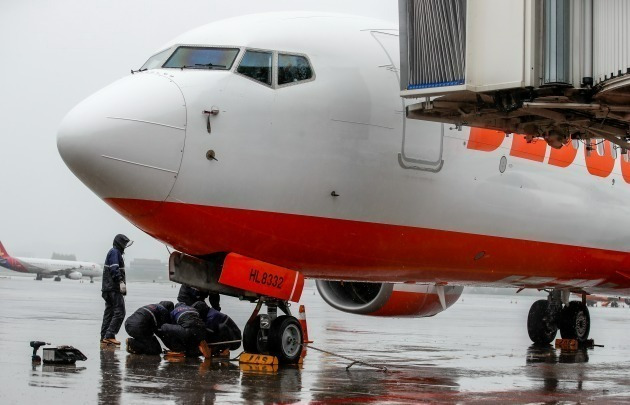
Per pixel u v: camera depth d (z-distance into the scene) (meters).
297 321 26.23
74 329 38.94
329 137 25.86
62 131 24.02
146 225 24.67
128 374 22.11
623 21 21.47
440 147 28.58
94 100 24.41
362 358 30.97
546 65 22.45
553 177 33.12
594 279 37.38
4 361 24.64
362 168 26.47
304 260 26.55
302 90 25.67
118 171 23.39
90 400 17.16
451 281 32.56
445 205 28.86
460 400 19.94
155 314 28.22
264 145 24.78
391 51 28.02
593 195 34.94
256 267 25.38
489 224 30.50
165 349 29.86
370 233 27.08
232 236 24.80
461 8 23.14
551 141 25.75
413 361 30.56
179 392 18.89
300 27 26.84
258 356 25.50
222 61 25.33
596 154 35.28
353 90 26.47
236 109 24.55
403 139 27.47
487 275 32.34
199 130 23.94
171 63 25.78
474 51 22.98
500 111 23.77
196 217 24.17
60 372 22.11
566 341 41.75
